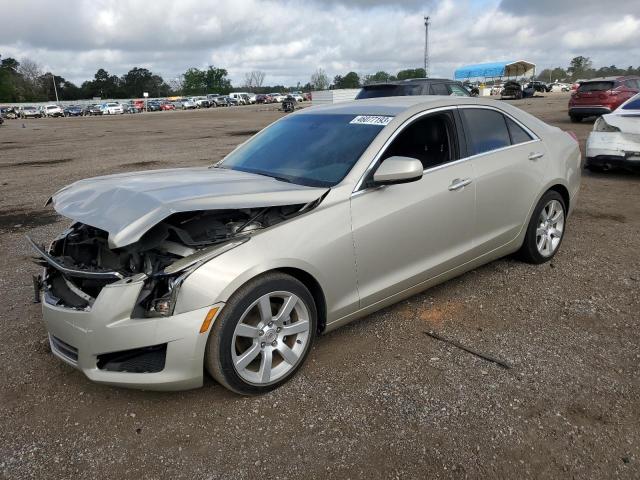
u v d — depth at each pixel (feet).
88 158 50.47
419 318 13.28
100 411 9.95
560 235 16.79
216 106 261.03
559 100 133.39
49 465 8.61
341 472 8.31
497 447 8.73
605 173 31.65
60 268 9.74
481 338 12.22
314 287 10.87
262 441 9.02
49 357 11.90
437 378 10.68
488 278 15.58
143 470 8.46
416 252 12.38
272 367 10.43
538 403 9.78
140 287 9.16
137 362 9.44
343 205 10.98
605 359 11.18
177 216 10.47
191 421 9.59
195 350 9.20
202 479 8.24
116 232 8.80
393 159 10.94
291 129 14.29
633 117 28.40
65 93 405.59
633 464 8.30
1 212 26.89
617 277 15.48
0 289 15.92
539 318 13.10
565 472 8.19
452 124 13.43
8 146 68.74
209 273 9.23
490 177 13.79
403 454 8.64
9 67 379.96
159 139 71.41
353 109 13.88
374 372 10.96
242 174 12.60
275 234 10.06
